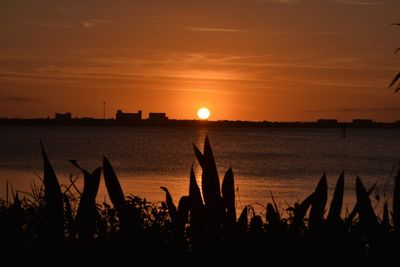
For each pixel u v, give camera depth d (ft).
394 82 14.02
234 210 13.87
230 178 14.06
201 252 13.61
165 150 529.86
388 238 12.95
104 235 14.03
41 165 264.31
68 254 13.52
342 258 13.01
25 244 15.06
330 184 190.29
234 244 13.55
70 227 13.71
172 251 13.64
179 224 13.97
